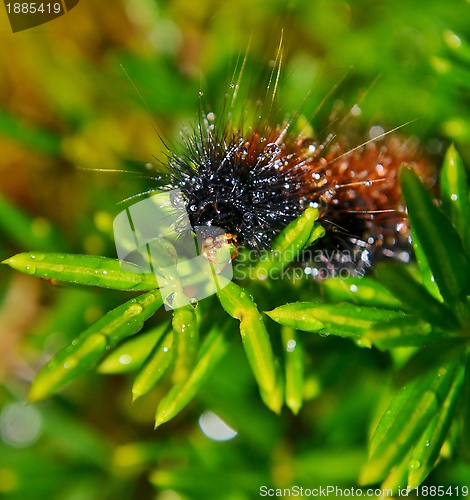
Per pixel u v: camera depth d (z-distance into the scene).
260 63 0.21
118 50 0.23
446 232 0.16
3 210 0.21
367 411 0.19
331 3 0.22
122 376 0.21
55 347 0.21
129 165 0.20
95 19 0.23
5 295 0.22
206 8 0.22
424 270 0.17
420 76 0.21
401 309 0.17
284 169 0.18
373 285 0.18
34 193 0.23
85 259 0.16
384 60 0.21
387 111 0.20
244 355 0.20
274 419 0.20
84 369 0.16
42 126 0.23
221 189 0.17
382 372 0.18
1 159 0.22
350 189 0.18
